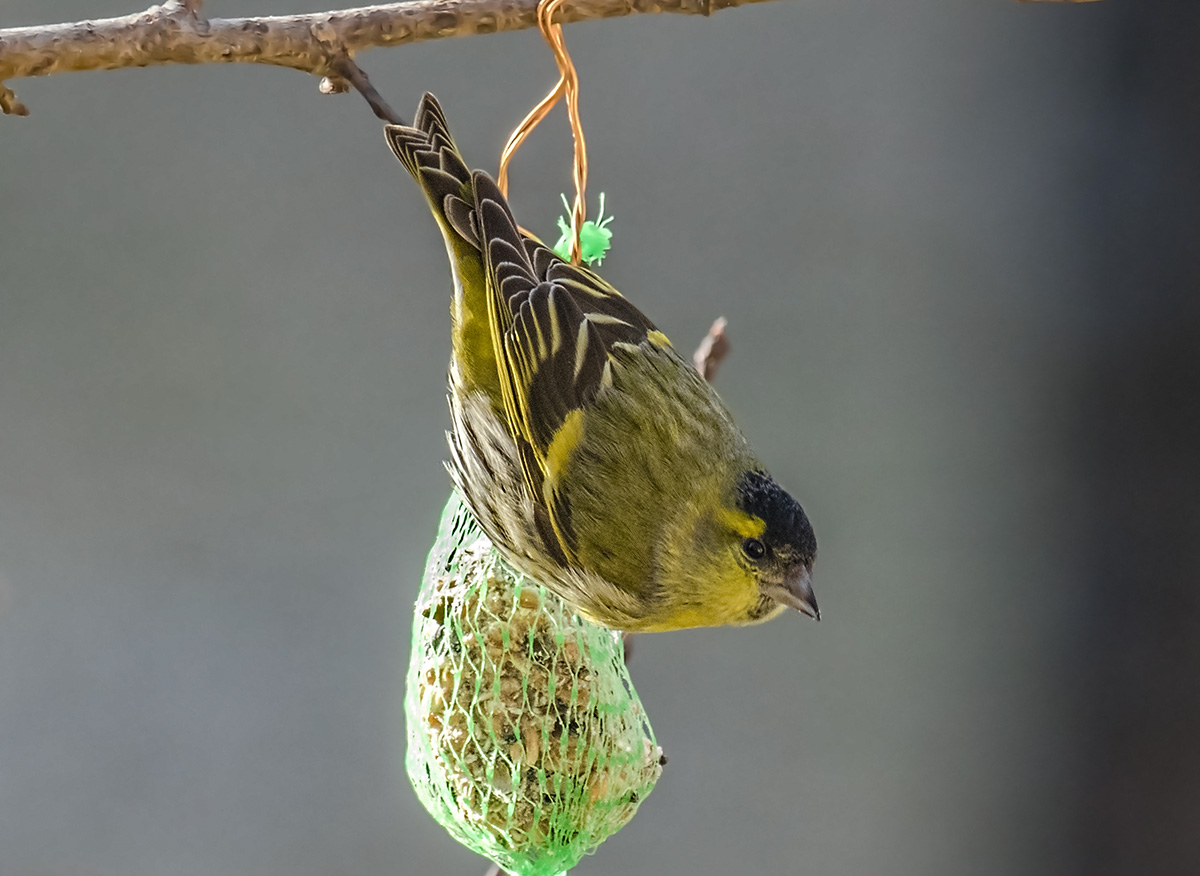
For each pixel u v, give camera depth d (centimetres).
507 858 794
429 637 809
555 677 789
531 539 766
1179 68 1347
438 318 1480
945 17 1485
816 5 1510
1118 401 1365
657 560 757
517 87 1480
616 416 765
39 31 682
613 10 744
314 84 1477
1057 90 1424
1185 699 1330
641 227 1498
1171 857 1326
